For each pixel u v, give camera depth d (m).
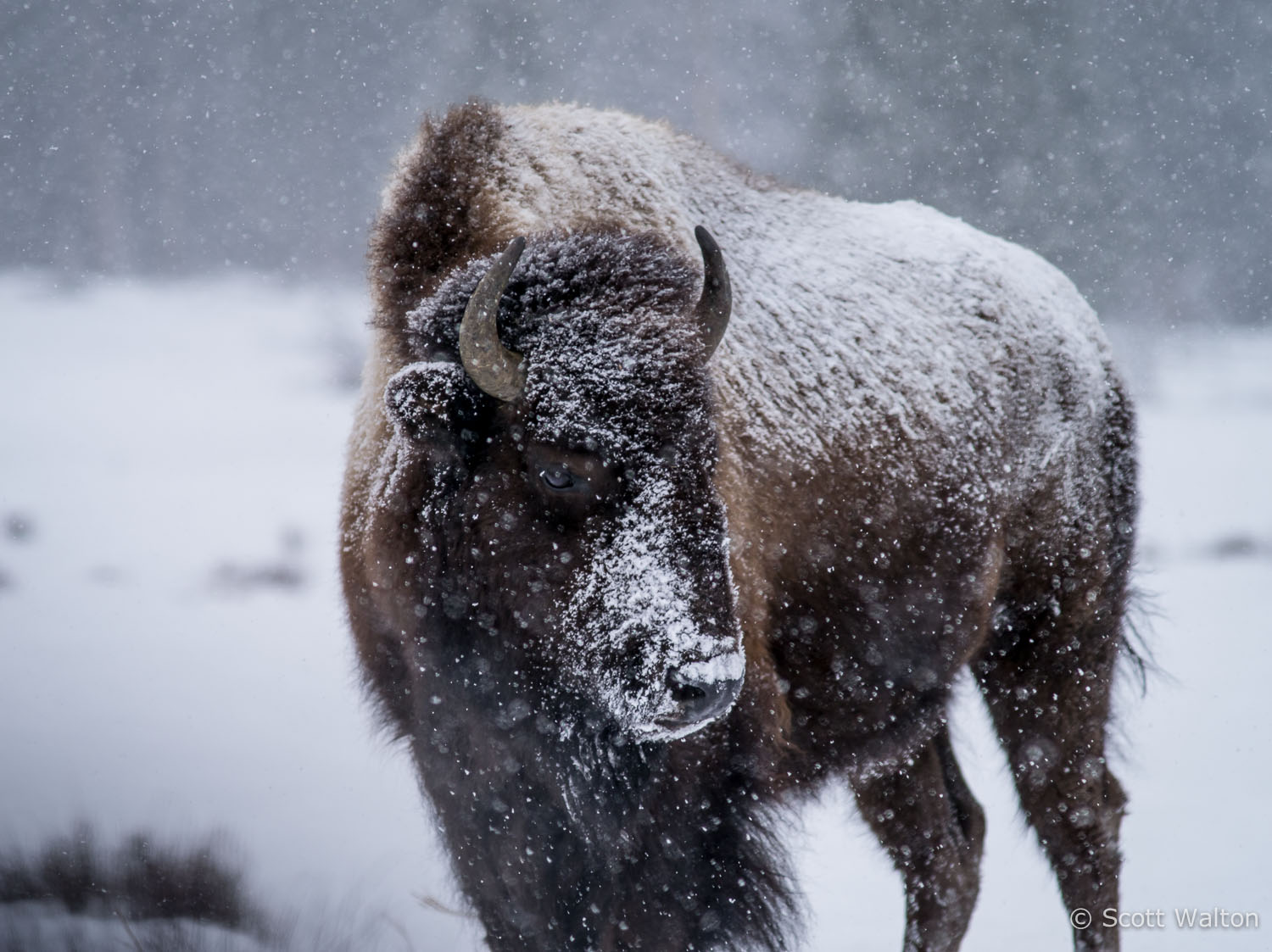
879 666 13.12
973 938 15.25
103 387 68.19
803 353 12.96
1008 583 14.89
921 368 13.80
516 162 11.75
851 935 15.09
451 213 11.15
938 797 14.50
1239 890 15.38
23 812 16.56
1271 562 36.94
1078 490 15.21
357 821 17.09
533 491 9.81
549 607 9.77
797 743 12.57
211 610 30.47
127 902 13.30
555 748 10.31
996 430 14.29
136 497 43.81
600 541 9.55
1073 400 15.17
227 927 13.23
